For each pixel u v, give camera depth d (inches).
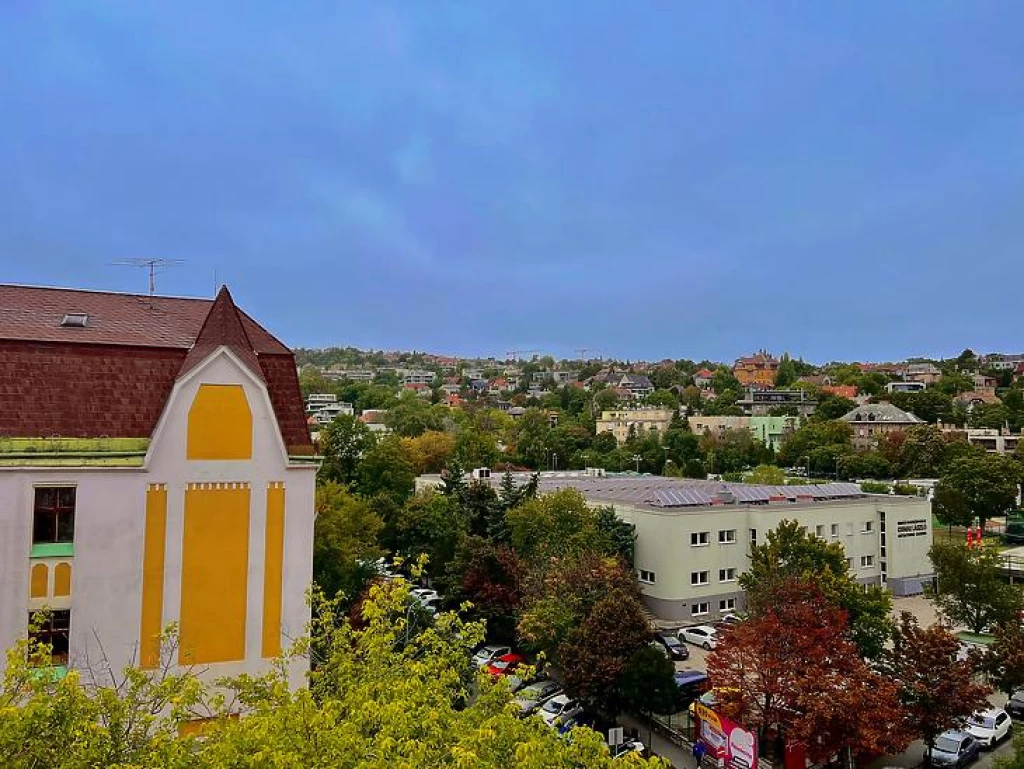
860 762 1186.0
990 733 1306.6
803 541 1775.3
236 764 431.5
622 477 3206.2
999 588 1752.0
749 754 1048.8
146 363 903.7
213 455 864.9
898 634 1300.4
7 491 787.4
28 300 1005.2
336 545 1520.7
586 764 470.9
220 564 864.3
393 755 428.1
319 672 635.5
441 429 5620.1
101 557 817.5
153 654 828.0
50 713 456.1
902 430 5172.2
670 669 1259.8
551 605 1464.1
